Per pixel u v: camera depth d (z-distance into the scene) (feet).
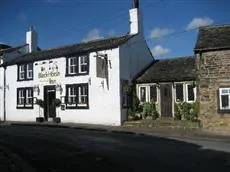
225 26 82.69
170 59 105.50
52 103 107.04
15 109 118.01
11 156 45.78
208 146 53.42
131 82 98.12
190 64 97.55
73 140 62.34
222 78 75.15
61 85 104.63
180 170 36.24
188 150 49.32
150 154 46.32
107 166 39.40
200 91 77.46
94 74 97.19
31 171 36.83
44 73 109.70
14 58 124.88
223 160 41.55
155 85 95.50
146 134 72.08
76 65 101.71
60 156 46.96
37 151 51.57
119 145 55.21
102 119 95.14
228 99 74.54
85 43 108.88
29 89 114.32
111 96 93.81
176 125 82.07
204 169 36.60
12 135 71.82
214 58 76.18
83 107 99.04
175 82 92.48
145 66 105.29
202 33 82.94
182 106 88.99
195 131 75.15
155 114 93.35
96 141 60.49
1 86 123.03
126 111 94.84
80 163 41.75
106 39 104.73
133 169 37.29
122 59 94.58
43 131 79.66
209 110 76.33
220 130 74.84
